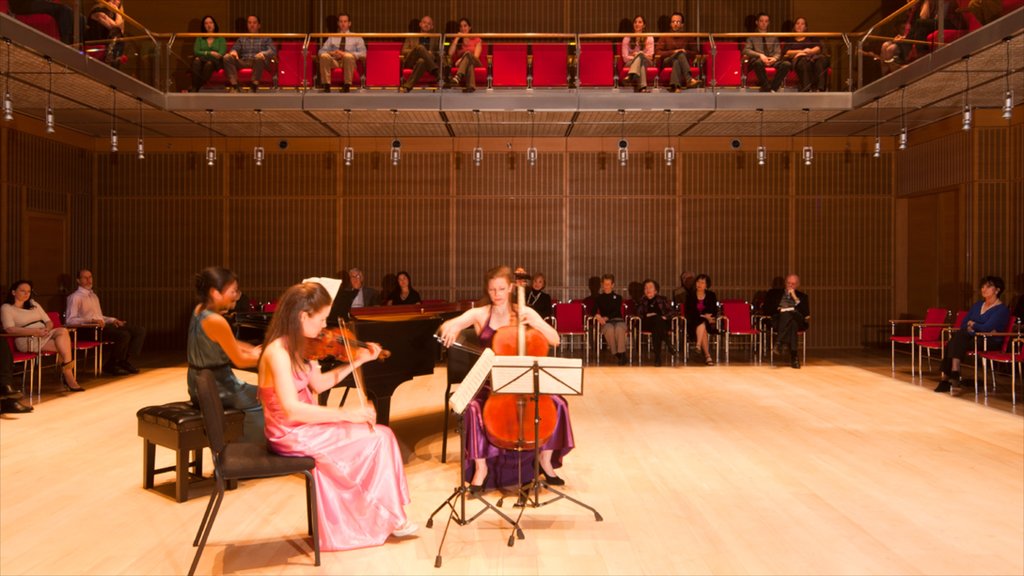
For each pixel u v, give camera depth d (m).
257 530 4.28
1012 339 8.02
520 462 4.64
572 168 13.37
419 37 10.76
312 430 3.89
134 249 13.28
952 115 11.40
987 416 7.39
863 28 14.02
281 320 3.82
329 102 10.48
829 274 13.31
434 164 13.35
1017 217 10.98
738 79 10.74
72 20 8.37
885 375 10.18
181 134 12.80
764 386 9.25
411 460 5.81
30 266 11.52
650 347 12.95
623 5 14.12
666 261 13.36
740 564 3.77
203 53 10.57
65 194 12.42
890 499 4.80
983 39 7.55
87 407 7.80
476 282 13.37
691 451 6.04
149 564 3.78
